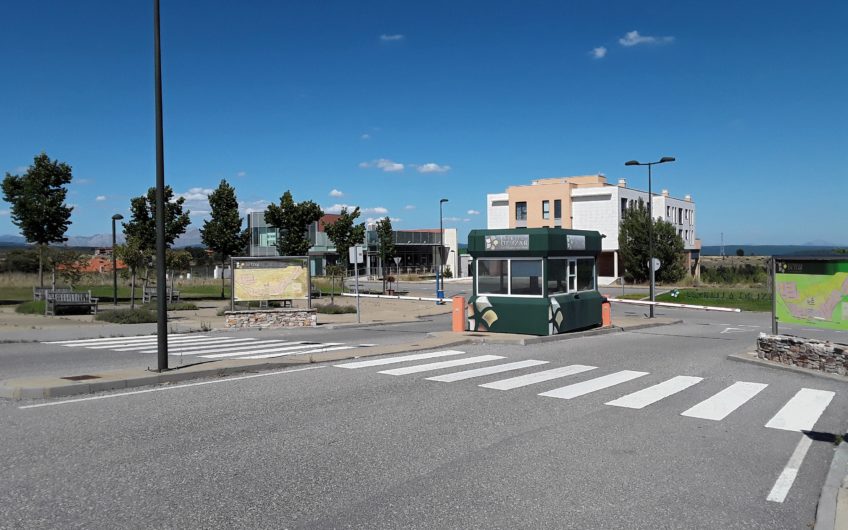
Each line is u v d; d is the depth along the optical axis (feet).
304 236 136.26
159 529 15.84
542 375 39.60
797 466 21.84
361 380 36.94
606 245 223.10
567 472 20.71
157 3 37.50
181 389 33.91
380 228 181.57
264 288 76.64
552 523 16.56
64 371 40.11
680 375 40.75
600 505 17.88
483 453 22.65
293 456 21.98
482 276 64.44
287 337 65.72
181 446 23.06
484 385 35.78
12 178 100.48
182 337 65.05
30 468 20.43
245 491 18.54
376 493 18.52
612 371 41.83
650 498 18.52
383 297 142.51
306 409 29.19
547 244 60.64
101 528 15.85
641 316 105.50
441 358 46.88
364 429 25.75
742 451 23.53
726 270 235.20
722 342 63.16
